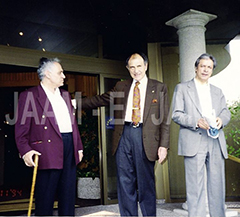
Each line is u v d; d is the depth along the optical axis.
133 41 4.53
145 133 2.45
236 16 3.86
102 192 4.21
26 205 4.14
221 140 2.60
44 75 2.40
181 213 3.44
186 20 3.76
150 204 2.50
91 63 4.24
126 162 2.53
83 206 4.18
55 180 2.28
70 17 4.14
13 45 3.69
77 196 5.25
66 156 2.36
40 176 2.25
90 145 5.34
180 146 2.71
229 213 3.28
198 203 2.58
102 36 4.36
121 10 3.99
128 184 2.53
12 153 8.33
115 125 2.62
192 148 2.59
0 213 3.68
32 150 2.20
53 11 4.01
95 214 3.54
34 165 2.16
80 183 5.18
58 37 4.03
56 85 2.42
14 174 8.28
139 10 3.87
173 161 4.32
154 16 3.92
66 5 4.12
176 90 2.82
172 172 4.31
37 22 3.89
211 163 2.59
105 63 4.35
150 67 4.44
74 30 4.16
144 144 2.43
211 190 2.58
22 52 3.72
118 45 4.47
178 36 3.99
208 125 2.48
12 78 7.91
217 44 4.43
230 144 4.24
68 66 4.04
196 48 3.71
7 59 3.60
